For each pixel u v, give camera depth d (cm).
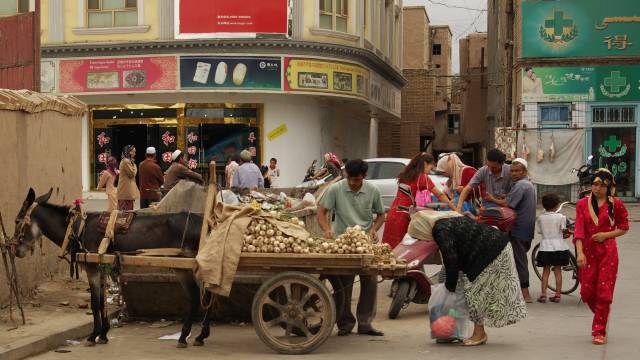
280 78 2755
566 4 2812
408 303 992
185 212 826
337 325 898
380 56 3350
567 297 1116
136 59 2778
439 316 817
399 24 4062
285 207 1026
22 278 1004
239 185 1744
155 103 2850
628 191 2828
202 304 822
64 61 2825
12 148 982
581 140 2778
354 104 3238
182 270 817
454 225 792
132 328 932
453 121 6100
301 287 786
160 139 2855
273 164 2612
